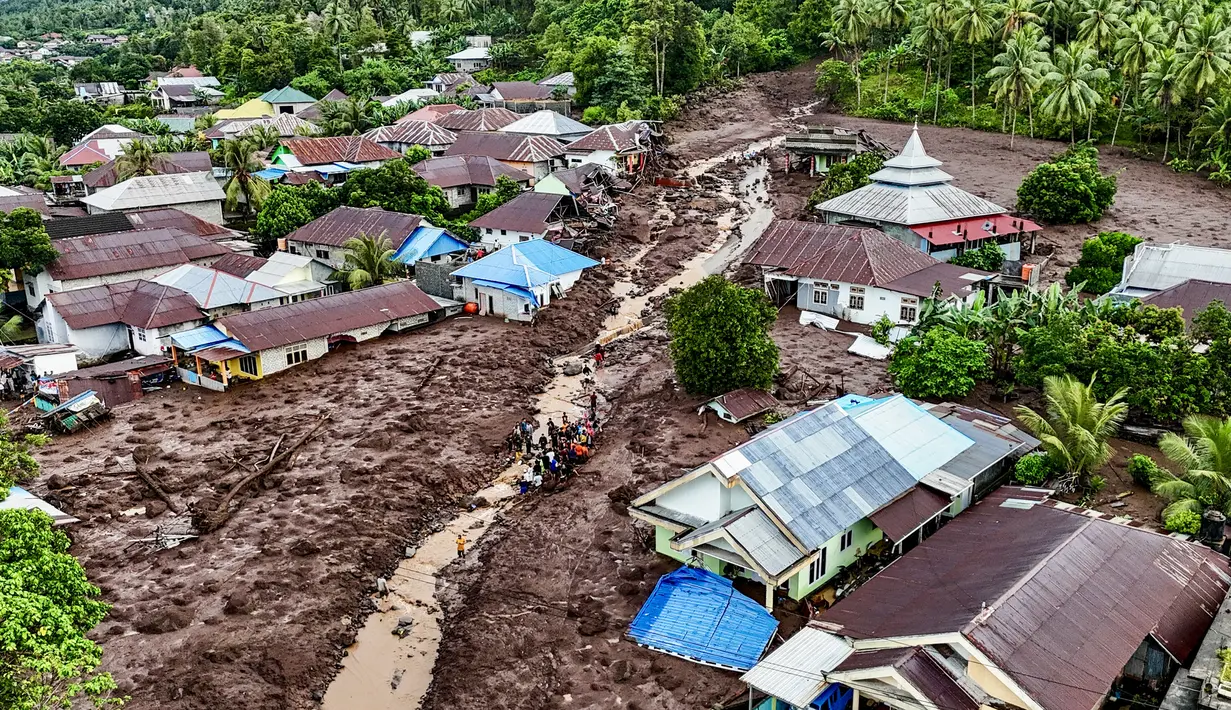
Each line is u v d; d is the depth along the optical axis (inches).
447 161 4498.0
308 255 3777.1
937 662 1214.9
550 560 1758.1
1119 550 1412.4
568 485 2033.7
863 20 5782.5
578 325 3038.9
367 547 1811.0
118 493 1996.8
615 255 3659.0
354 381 2581.2
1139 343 2080.5
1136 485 1831.9
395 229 3602.4
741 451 1611.7
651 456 2090.3
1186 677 1215.6
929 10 5157.5
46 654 1021.8
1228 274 2637.8
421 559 1827.0
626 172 4618.6
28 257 3095.5
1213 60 4084.6
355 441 2212.1
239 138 5054.1
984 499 1737.2
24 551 1163.9
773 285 3070.9
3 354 2657.5
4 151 5310.0
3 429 1971.0
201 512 1881.2
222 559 1758.1
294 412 2390.5
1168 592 1348.4
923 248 3243.1
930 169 3508.9
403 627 1615.4
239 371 2655.0
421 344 2861.7
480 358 2711.6
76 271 3176.7
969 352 2224.4
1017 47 4527.6
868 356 2613.2
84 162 5054.1
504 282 3053.6
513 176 4485.7
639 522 1836.9
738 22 6692.9
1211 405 1995.6
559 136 5027.1
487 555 1804.9
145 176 4195.4
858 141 4490.7
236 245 3759.8
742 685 1393.9
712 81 6220.5
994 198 3951.8
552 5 7755.9
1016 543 1464.1
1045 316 2301.9
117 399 2516.0
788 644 1339.8
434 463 2121.1
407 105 6131.9
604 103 5649.6
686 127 5625.0
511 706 1386.6
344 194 4089.6
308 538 1813.5
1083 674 1170.6
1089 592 1309.1
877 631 1309.1
